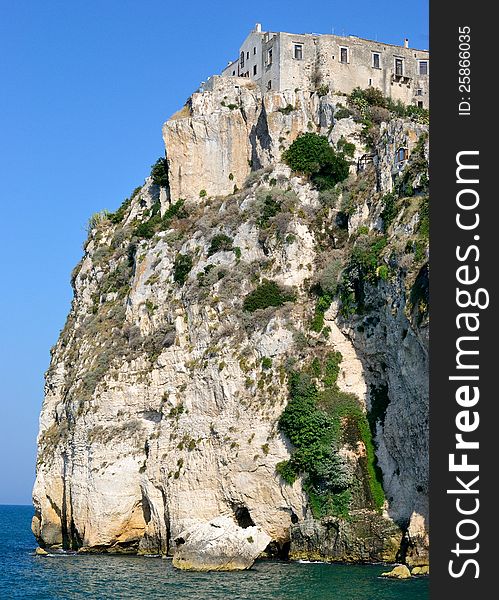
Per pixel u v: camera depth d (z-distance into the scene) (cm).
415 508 7075
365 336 7938
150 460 8681
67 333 10912
